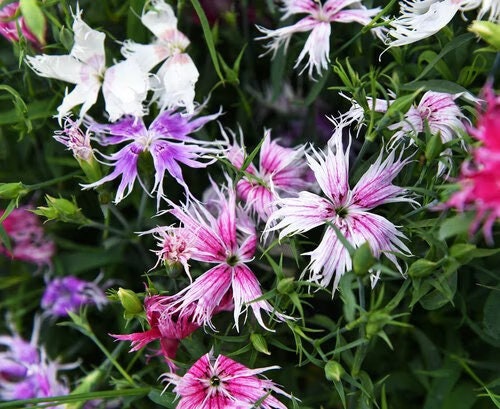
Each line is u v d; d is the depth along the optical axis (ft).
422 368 0.83
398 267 0.66
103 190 0.76
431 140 0.63
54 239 0.90
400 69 0.78
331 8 0.78
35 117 0.82
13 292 0.96
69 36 0.77
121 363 0.86
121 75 0.76
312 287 0.76
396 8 0.81
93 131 0.80
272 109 0.94
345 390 0.71
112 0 0.87
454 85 0.69
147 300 0.69
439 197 0.64
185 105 0.77
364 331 0.63
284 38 0.82
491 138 0.55
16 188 0.74
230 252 0.71
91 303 0.89
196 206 0.79
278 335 0.77
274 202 0.68
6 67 0.90
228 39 0.89
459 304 0.81
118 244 0.87
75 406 0.75
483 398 0.81
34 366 0.85
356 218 0.68
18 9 0.77
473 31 0.65
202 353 0.71
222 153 0.79
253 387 0.68
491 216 0.55
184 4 0.84
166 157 0.74
